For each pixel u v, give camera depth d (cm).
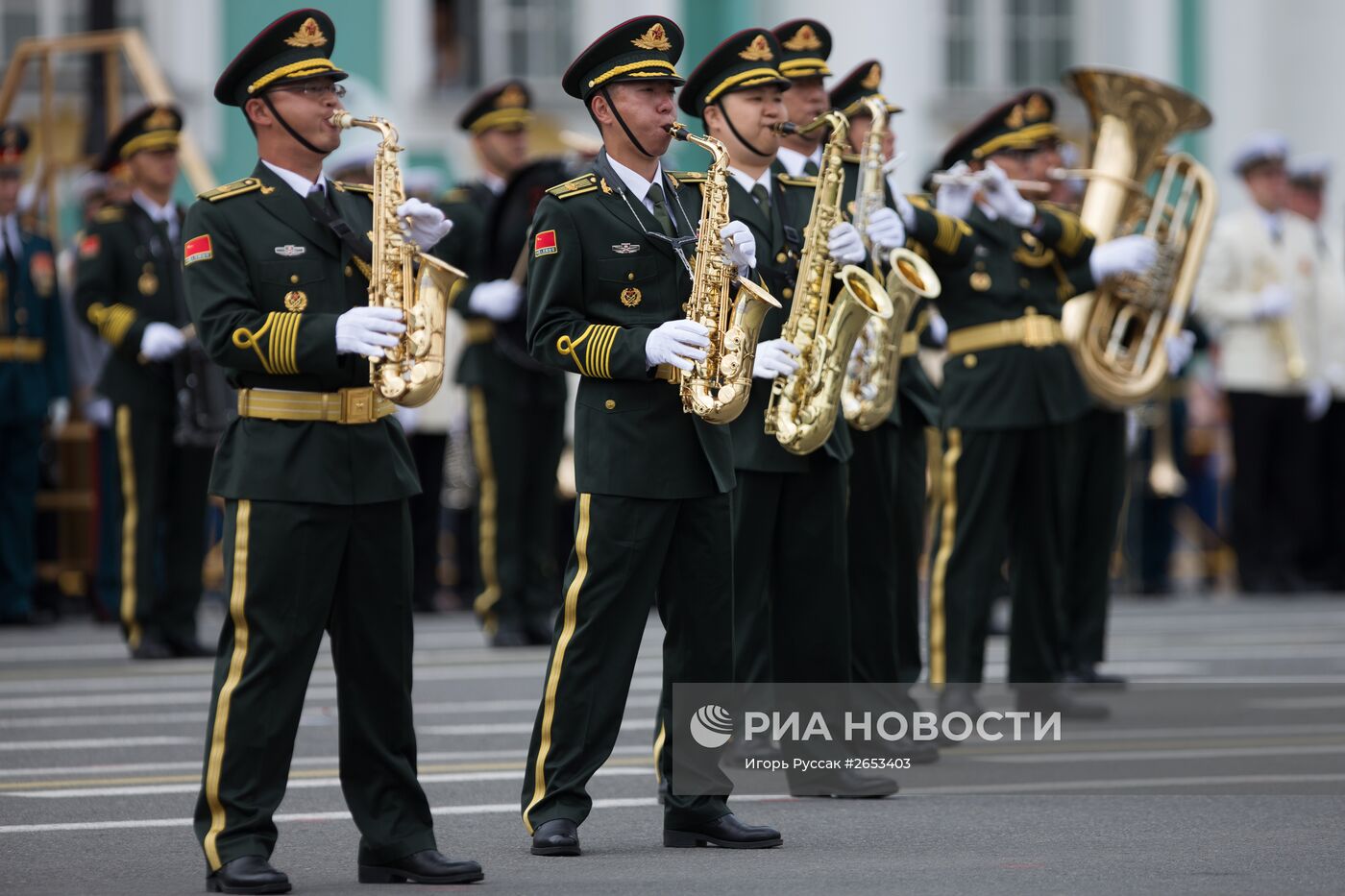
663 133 2588
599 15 7762
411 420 5494
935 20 8094
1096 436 4091
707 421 2519
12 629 5266
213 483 2367
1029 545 3684
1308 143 8344
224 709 2322
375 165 2375
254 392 2342
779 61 2922
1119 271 3778
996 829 2730
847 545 3155
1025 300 3669
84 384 5375
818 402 2805
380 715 2381
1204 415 6738
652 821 2820
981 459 3644
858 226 3088
